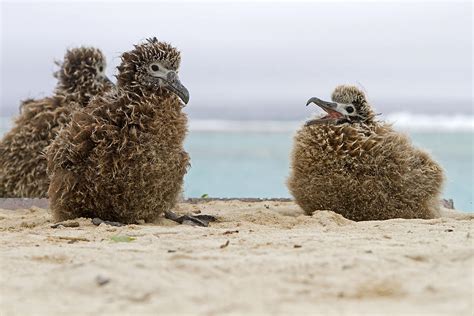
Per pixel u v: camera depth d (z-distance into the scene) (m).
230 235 9.31
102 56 15.55
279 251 7.70
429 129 56.09
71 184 11.39
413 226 10.06
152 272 6.61
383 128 12.96
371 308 5.75
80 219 11.38
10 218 12.55
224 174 26.81
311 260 7.11
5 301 6.00
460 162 30.44
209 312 5.60
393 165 12.54
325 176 12.71
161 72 11.80
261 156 33.59
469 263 6.99
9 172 14.84
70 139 11.48
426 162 12.99
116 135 11.32
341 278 6.56
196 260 7.13
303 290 6.21
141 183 11.35
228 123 69.81
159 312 5.63
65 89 15.44
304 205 13.12
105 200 11.45
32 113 14.98
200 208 13.95
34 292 6.23
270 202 15.35
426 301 5.91
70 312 5.69
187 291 6.11
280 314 5.57
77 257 7.55
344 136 12.72
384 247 7.82
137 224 11.48
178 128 11.66
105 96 11.99
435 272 6.73
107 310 5.71
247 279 6.50
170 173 11.56
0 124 40.31
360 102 13.19
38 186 14.63
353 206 12.73
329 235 9.02
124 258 7.27
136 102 11.49
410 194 12.63
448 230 9.52
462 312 5.56
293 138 13.41
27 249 8.15
